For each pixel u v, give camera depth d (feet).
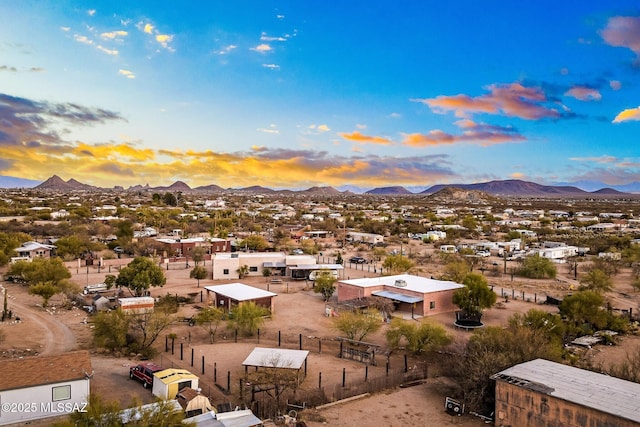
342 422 105.70
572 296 191.11
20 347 151.02
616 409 90.17
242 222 636.48
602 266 326.24
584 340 168.35
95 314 193.98
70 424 78.02
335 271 285.02
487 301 197.98
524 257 374.84
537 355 126.72
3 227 468.34
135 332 160.66
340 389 121.08
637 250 385.09
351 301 208.33
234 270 288.51
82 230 465.88
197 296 237.66
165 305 199.82
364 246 458.09
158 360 143.95
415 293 207.31
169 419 86.74
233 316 176.96
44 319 186.80
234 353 152.56
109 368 135.13
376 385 123.54
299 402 113.70
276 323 190.29
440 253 385.09
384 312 198.90
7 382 100.37
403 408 113.50
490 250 425.69
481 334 141.28
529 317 171.63
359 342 161.07
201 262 345.72
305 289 260.42
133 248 371.97
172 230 533.96
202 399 106.42
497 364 115.96
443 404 116.06
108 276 241.14
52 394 103.76
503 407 104.06
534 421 99.04
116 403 84.58
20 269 262.88
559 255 396.16
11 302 212.43
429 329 152.87
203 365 134.31
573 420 93.61
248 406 111.34
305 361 135.13
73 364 110.93
